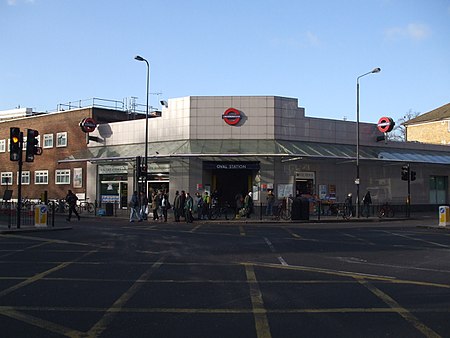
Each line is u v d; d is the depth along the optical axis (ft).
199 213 92.58
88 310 23.12
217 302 24.81
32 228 64.44
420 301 25.16
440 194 132.57
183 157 101.76
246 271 33.99
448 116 164.14
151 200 108.99
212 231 66.69
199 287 28.55
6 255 41.55
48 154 136.15
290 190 104.78
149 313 22.58
